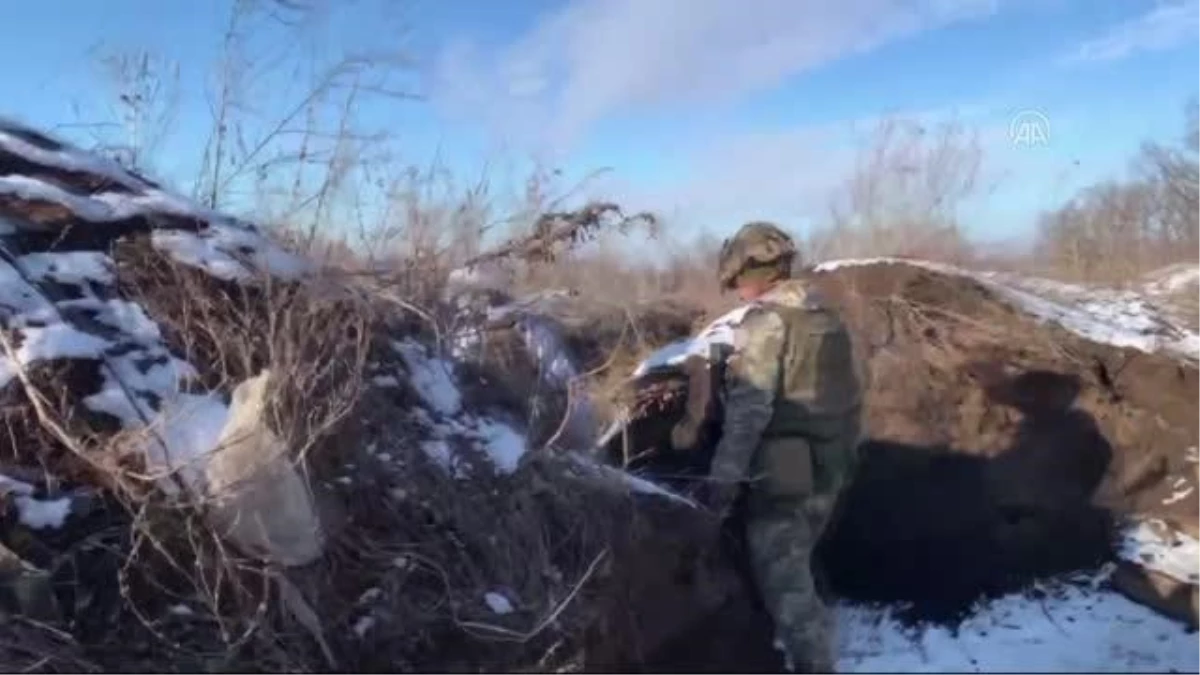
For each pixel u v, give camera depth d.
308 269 6.09
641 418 6.48
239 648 4.53
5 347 5.29
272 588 4.73
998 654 5.32
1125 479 7.29
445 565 5.02
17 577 4.80
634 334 7.97
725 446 4.77
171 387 5.47
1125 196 17.73
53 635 4.70
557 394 6.43
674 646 4.56
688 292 8.93
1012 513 6.77
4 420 5.20
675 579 4.79
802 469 4.73
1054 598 6.12
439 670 4.54
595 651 4.55
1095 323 8.66
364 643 4.61
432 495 5.29
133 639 4.68
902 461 6.96
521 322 6.75
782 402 4.79
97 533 4.98
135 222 6.21
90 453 5.03
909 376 7.76
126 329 5.66
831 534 5.96
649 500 5.42
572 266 7.71
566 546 5.27
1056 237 16.78
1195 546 6.61
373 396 5.63
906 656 5.23
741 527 4.94
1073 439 7.42
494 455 5.68
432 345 6.38
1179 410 7.68
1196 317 10.73
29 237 5.92
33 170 6.36
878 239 12.20
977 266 12.35
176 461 5.02
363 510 5.13
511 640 4.68
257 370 5.57
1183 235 17.48
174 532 4.88
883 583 6.03
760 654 4.60
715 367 5.82
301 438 5.12
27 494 5.04
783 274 5.03
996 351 8.11
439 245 6.70
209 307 5.73
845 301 8.54
